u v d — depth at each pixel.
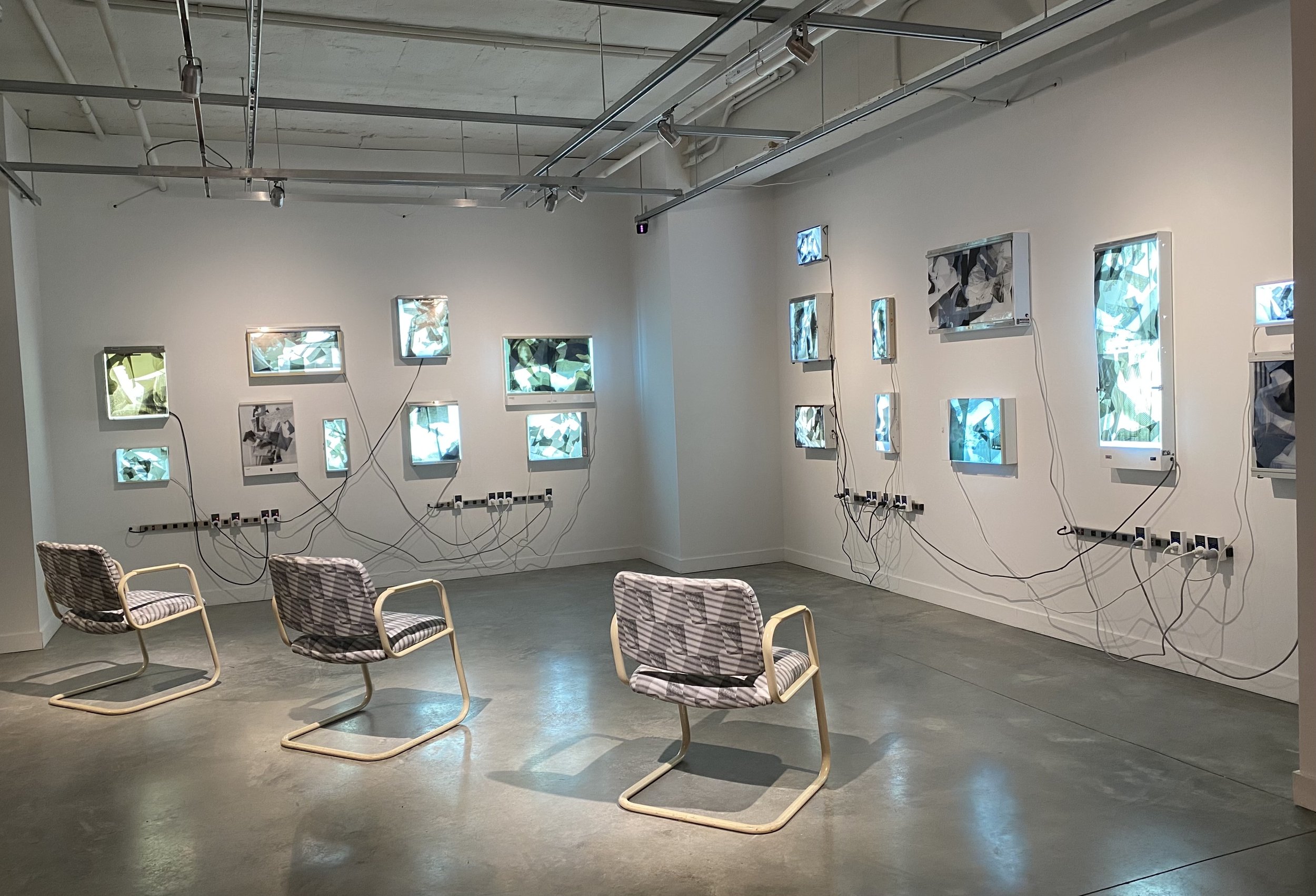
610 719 4.77
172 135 7.93
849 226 7.59
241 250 8.17
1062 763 3.97
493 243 8.92
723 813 3.62
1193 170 4.79
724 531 8.66
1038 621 5.97
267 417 8.22
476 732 4.64
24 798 4.04
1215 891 2.95
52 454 7.62
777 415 8.80
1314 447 3.38
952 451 6.44
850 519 7.84
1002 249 5.92
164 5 5.25
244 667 5.99
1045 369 5.77
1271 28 4.39
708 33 4.55
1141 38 5.04
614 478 9.38
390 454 8.63
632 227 9.22
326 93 7.06
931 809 3.59
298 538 8.38
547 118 6.32
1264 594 4.59
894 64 5.95
